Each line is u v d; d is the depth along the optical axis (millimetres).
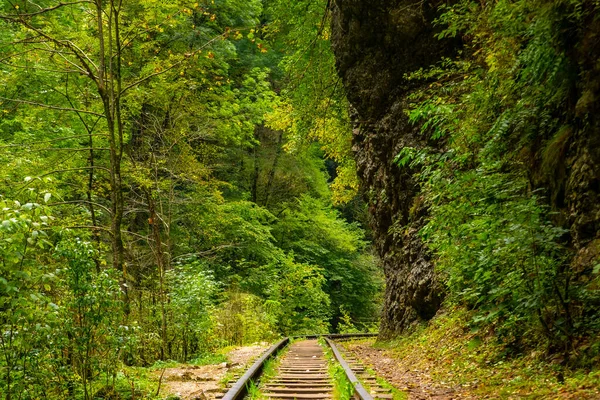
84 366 6145
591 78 6477
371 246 42844
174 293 13664
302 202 33625
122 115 14250
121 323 7594
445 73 11227
